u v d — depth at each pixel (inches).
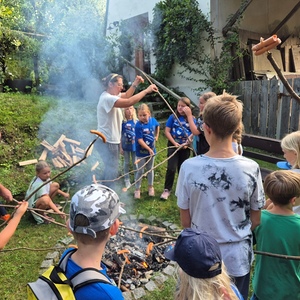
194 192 62.0
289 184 68.2
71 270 46.3
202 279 45.4
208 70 294.0
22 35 286.8
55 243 130.1
